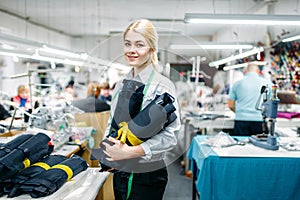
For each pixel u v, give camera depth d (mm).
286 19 2266
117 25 8070
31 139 1412
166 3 5539
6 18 6074
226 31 7559
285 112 3762
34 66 6730
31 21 7289
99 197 1566
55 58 3262
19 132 2240
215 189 2262
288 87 4219
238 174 2244
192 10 5953
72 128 2312
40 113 2459
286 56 4344
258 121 3449
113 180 1321
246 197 2256
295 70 4055
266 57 5047
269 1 4531
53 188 1239
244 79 3518
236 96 3600
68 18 7113
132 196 1242
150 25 1147
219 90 2506
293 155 2293
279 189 2248
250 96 3449
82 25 8148
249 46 4047
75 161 1500
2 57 6711
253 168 2238
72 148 2150
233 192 2250
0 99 3969
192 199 2957
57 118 2420
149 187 1234
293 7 4148
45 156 1494
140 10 6172
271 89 2605
